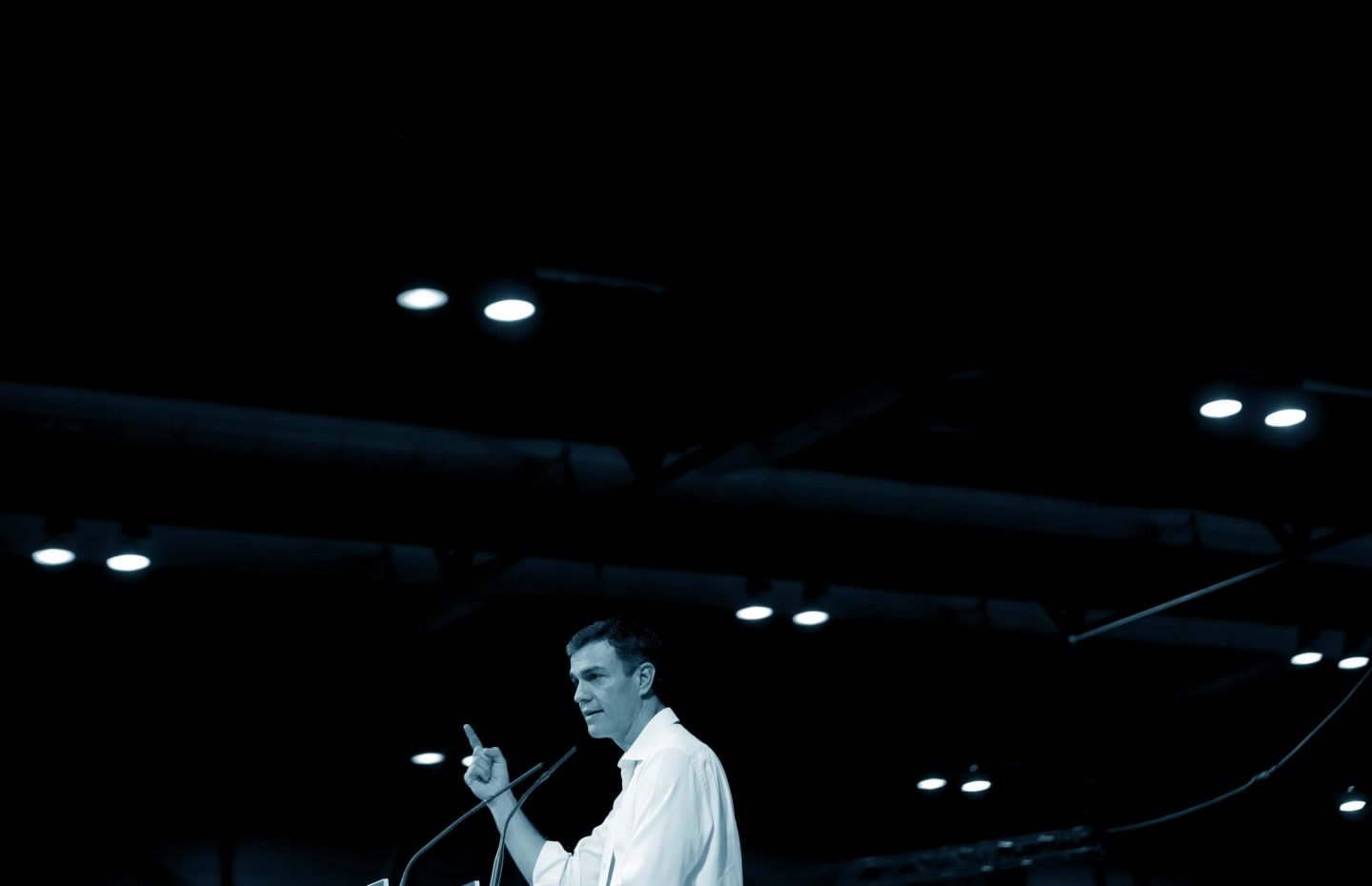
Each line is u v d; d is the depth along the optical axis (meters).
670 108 5.14
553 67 4.93
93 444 6.31
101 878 8.39
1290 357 6.44
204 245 5.30
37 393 6.26
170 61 4.72
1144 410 6.95
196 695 8.53
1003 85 5.21
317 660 8.50
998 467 7.70
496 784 3.16
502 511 6.85
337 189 5.18
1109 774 10.78
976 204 5.67
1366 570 9.44
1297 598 9.27
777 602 9.24
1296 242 6.01
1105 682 10.62
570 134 5.15
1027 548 8.25
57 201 5.08
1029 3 4.91
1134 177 5.66
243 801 8.79
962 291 6.00
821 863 10.47
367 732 8.89
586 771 9.55
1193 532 8.87
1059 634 10.18
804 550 7.61
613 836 2.87
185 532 7.66
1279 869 11.78
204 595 8.14
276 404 6.05
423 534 6.75
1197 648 10.66
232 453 6.52
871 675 10.20
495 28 4.77
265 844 8.88
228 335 5.73
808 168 5.44
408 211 5.24
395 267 5.33
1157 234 5.91
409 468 6.83
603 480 7.31
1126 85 5.28
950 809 10.92
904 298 5.98
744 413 6.45
